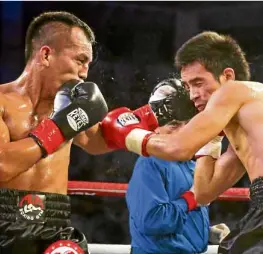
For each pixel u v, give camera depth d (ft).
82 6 25.35
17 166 7.52
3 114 8.07
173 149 7.74
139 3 25.21
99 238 21.34
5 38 25.18
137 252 10.05
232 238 7.77
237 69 8.58
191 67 8.47
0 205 7.70
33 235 7.79
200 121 7.80
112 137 8.93
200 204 9.65
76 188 10.61
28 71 8.54
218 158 9.42
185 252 9.98
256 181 7.68
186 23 25.18
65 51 8.29
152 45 24.88
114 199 21.48
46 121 7.87
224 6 24.79
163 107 9.36
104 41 24.82
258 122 7.92
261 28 24.75
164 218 9.62
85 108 7.97
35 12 25.38
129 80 23.89
